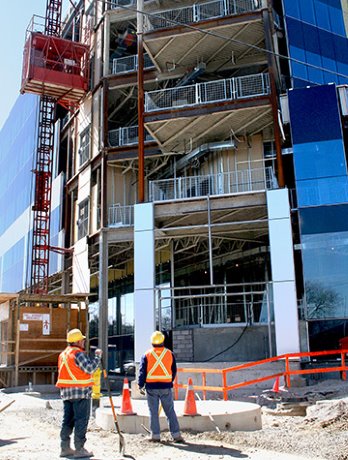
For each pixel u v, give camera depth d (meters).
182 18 27.12
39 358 23.92
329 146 22.72
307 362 20.03
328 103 23.31
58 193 37.19
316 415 11.33
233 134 25.84
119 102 32.41
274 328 22.59
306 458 7.76
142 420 10.49
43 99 40.41
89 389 7.96
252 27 24.47
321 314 21.11
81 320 25.48
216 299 30.00
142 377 9.16
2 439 9.99
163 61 27.58
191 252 31.56
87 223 31.36
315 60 28.12
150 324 22.64
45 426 11.87
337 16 30.03
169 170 29.22
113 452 8.36
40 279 37.22
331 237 21.66
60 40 33.16
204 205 23.61
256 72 27.23
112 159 29.11
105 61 30.62
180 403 13.05
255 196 23.02
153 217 23.84
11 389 22.28
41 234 38.19
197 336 23.59
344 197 21.97
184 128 25.38
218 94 26.80
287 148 25.44
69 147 36.53
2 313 26.02
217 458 7.71
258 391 18.38
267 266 28.09
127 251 32.66
